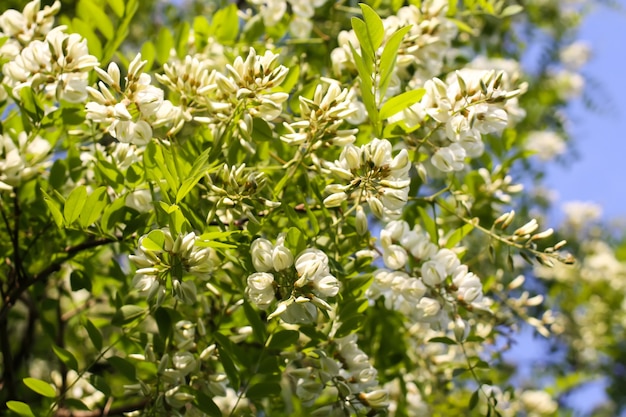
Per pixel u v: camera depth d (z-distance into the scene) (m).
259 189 0.69
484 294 0.86
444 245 0.78
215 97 0.73
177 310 0.77
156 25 1.32
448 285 0.73
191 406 0.73
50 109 0.79
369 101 0.71
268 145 0.78
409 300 0.74
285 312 0.66
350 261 0.75
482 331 0.86
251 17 0.92
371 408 0.72
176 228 0.66
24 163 0.78
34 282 0.78
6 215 0.78
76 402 0.72
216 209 0.69
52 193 0.76
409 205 0.81
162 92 0.70
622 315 1.61
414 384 0.90
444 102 0.71
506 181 0.86
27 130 0.76
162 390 0.72
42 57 0.73
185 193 0.67
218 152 0.72
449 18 0.87
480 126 0.71
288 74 0.76
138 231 0.71
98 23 0.81
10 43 0.78
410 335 0.88
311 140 0.71
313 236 0.73
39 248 0.79
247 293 0.68
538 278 1.61
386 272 0.74
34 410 0.74
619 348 1.60
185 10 1.35
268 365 0.71
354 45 0.79
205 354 0.72
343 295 0.72
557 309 1.61
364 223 0.70
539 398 1.05
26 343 0.92
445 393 0.92
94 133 0.77
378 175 0.68
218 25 0.87
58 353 0.72
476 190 0.85
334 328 0.73
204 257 0.66
